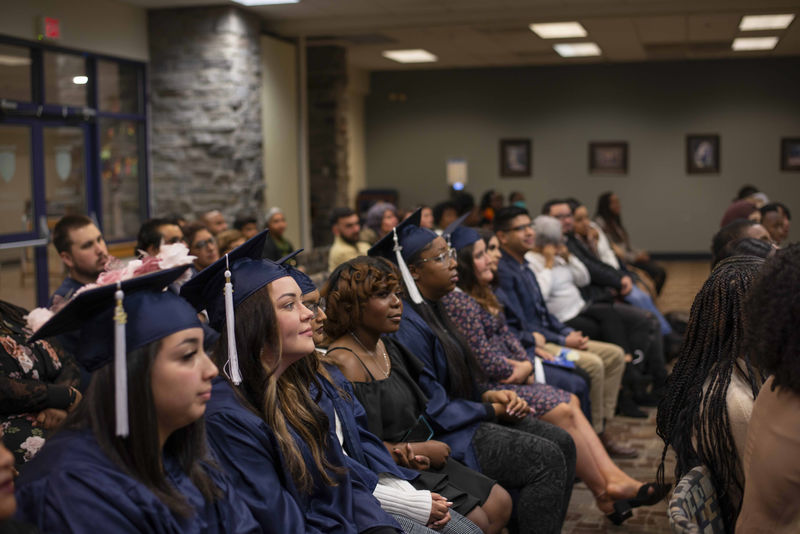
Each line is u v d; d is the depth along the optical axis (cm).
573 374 398
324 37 998
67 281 321
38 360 242
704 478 163
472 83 1404
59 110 672
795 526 132
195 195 791
